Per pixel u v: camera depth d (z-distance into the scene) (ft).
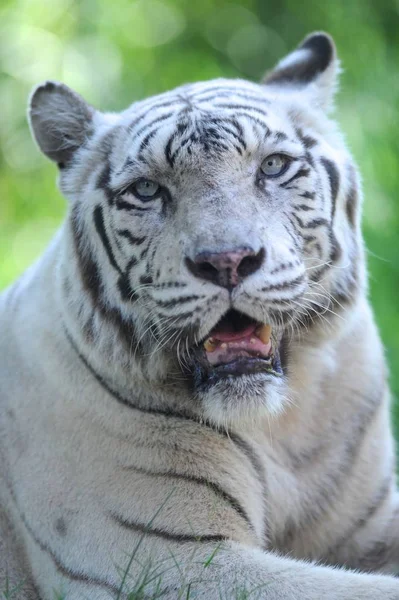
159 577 27.63
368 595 26.03
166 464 29.96
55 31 86.43
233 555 27.86
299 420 31.86
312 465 32.27
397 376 51.03
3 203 85.35
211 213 28.60
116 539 29.27
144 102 33.45
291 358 31.60
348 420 32.76
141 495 29.58
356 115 76.28
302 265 29.86
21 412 32.14
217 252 27.71
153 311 29.84
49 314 32.48
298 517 32.32
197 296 28.32
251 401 28.91
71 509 30.19
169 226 29.50
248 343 29.14
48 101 33.76
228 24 90.43
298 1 87.61
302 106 32.55
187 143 29.63
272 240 28.91
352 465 32.76
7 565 32.32
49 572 30.58
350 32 82.17
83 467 30.45
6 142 86.22
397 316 59.67
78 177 32.78
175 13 90.27
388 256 64.28
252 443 31.30
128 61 86.07
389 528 34.14
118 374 30.73
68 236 32.37
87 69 84.53
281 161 30.42
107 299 31.01
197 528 28.89
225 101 31.35
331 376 32.42
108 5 88.12
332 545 33.12
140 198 30.32
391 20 84.94
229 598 26.76
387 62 80.79
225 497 29.84
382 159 73.10
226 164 29.48
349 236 32.71
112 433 30.53
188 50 88.84
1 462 32.60
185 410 30.68
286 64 35.47
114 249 30.81
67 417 31.09
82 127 33.45
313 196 30.73
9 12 86.69
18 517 31.86
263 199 29.73
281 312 28.94
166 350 30.25
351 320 32.45
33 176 85.35
